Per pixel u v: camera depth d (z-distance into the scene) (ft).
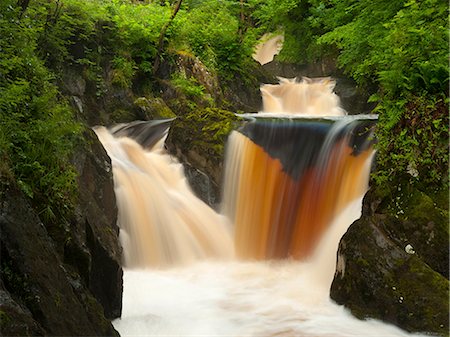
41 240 14.52
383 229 21.16
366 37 34.86
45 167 17.72
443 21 24.07
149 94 43.19
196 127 32.65
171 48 45.88
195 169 31.48
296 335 18.74
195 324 19.65
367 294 19.86
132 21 41.98
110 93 39.24
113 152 32.83
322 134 29.43
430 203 21.02
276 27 64.23
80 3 38.58
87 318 14.88
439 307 18.17
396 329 18.74
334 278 21.95
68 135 22.63
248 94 53.98
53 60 33.99
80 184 21.13
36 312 13.12
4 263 13.19
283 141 30.35
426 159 22.22
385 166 23.77
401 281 19.26
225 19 54.49
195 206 30.27
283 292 23.31
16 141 17.31
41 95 21.31
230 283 24.71
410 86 23.59
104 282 18.94
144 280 24.64
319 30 55.26
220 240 29.43
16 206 14.02
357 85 55.26
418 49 23.52
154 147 34.73
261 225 29.22
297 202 28.48
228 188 30.81
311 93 58.03
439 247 20.12
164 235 28.07
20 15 25.29
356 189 26.37
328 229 26.73
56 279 14.34
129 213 27.58
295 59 60.59
